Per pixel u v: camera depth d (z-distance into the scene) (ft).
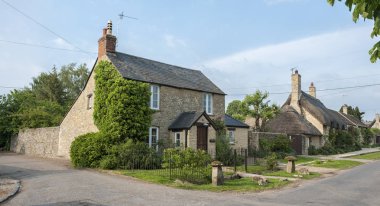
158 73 92.22
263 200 41.96
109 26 88.84
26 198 40.16
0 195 41.37
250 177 62.23
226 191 48.75
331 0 14.24
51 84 199.93
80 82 214.90
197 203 38.88
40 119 128.77
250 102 134.31
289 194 46.70
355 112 268.82
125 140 74.69
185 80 97.66
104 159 70.69
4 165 77.41
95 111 81.97
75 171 67.05
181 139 84.12
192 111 91.30
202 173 56.70
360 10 13.56
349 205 39.47
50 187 47.85
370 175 68.49
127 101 75.41
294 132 132.46
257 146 114.11
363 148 191.11
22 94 148.25
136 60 93.56
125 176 60.39
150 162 70.64
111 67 81.97
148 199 40.50
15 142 134.00
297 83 157.28
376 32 13.61
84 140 75.25
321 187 53.16
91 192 44.16
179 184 52.49
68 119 99.55
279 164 88.22
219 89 105.09
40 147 113.39
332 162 95.86
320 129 148.87
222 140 91.40
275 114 136.77
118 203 37.91
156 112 84.89
